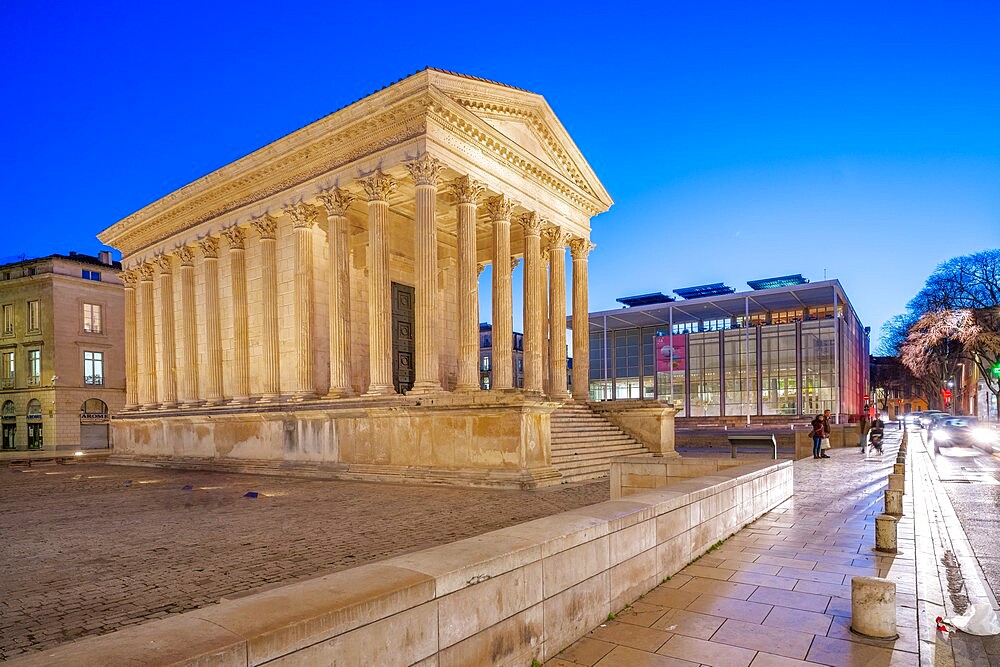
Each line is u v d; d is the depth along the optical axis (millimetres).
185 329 32812
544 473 19641
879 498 15367
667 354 81375
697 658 5676
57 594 8477
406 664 4074
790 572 8492
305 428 25328
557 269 31516
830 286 68312
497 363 26078
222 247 32031
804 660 5629
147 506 16984
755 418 63562
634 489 15148
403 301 31781
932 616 6840
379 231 24297
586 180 33250
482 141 25703
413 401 21438
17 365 55344
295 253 27344
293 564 9938
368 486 20406
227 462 28625
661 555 8055
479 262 35469
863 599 6230
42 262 54250
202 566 9875
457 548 5227
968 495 17312
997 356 57656
